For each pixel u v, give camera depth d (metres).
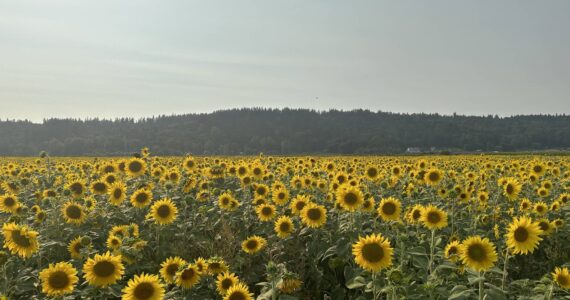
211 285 7.61
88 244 8.42
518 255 9.89
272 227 11.01
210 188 14.63
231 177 19.02
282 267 7.34
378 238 6.66
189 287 7.23
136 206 11.50
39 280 7.42
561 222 10.12
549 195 15.32
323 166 21.86
